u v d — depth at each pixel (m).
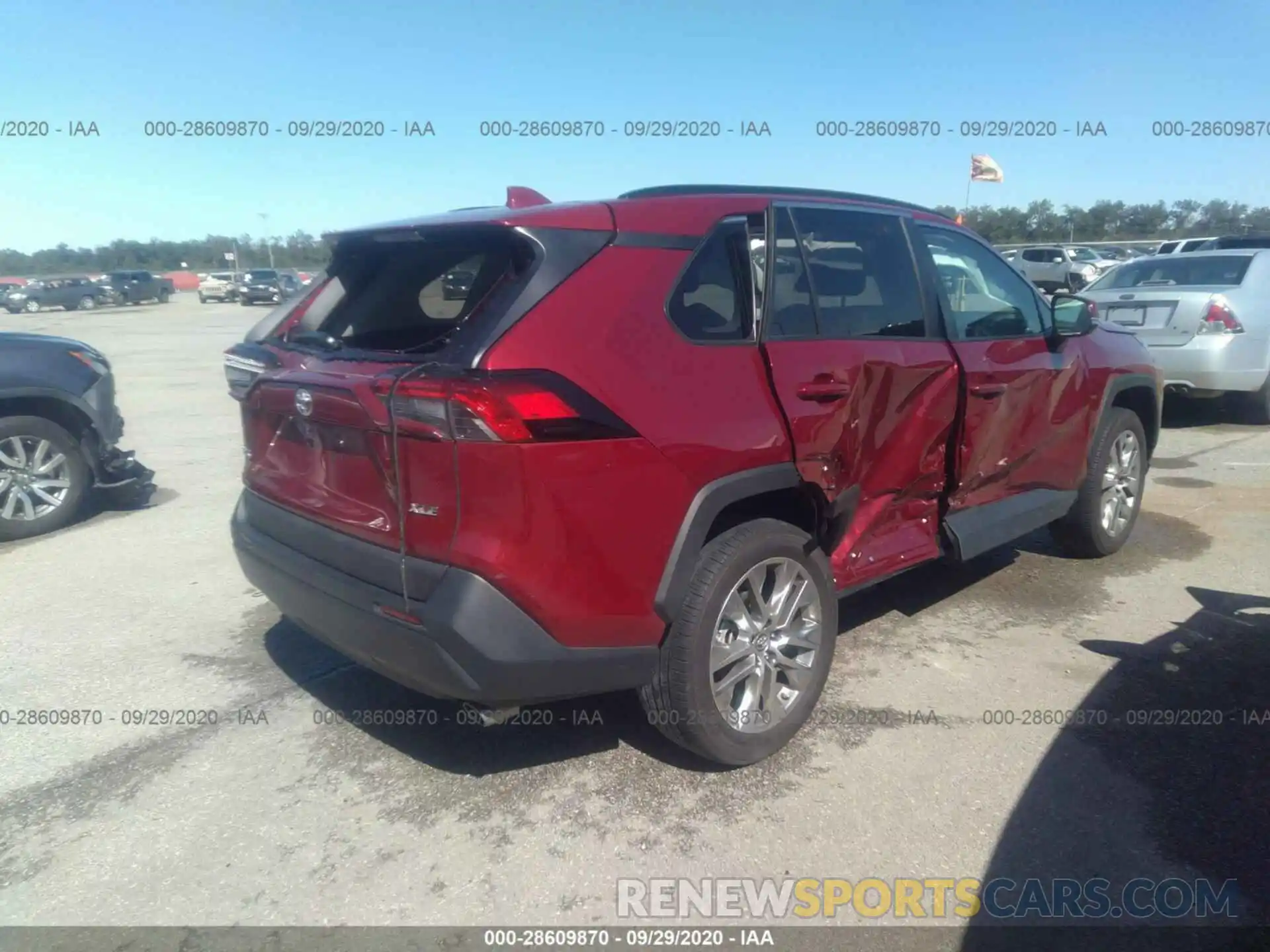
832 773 3.39
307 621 3.34
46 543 6.22
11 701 4.00
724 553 3.20
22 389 6.19
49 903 2.79
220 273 53.78
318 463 3.22
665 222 3.20
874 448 3.71
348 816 3.19
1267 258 9.30
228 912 2.75
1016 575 5.31
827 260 3.70
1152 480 7.41
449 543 2.76
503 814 3.19
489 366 2.70
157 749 3.62
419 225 3.21
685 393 3.04
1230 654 4.28
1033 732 3.63
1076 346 4.94
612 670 2.99
